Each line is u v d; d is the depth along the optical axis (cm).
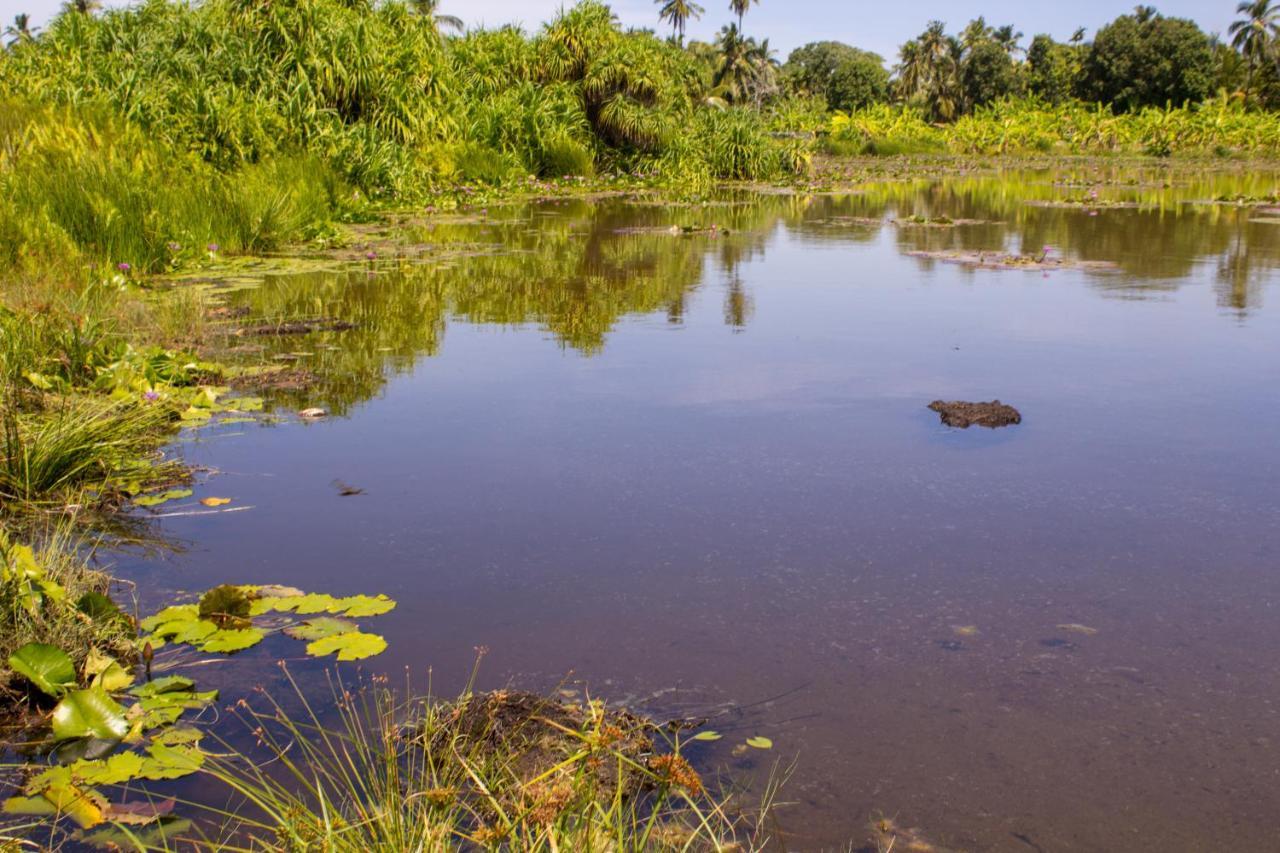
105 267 688
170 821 193
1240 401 466
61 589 262
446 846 170
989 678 241
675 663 247
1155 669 245
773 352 575
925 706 230
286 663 250
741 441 416
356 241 1092
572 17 2177
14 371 462
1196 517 334
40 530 328
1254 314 681
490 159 1847
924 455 396
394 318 679
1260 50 5597
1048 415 448
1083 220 1381
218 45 1476
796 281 846
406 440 419
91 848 184
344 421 447
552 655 251
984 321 664
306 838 176
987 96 6662
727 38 6031
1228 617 270
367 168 1458
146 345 541
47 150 932
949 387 496
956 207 1617
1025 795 199
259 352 577
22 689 238
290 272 862
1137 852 184
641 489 363
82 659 247
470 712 221
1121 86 5834
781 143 2616
